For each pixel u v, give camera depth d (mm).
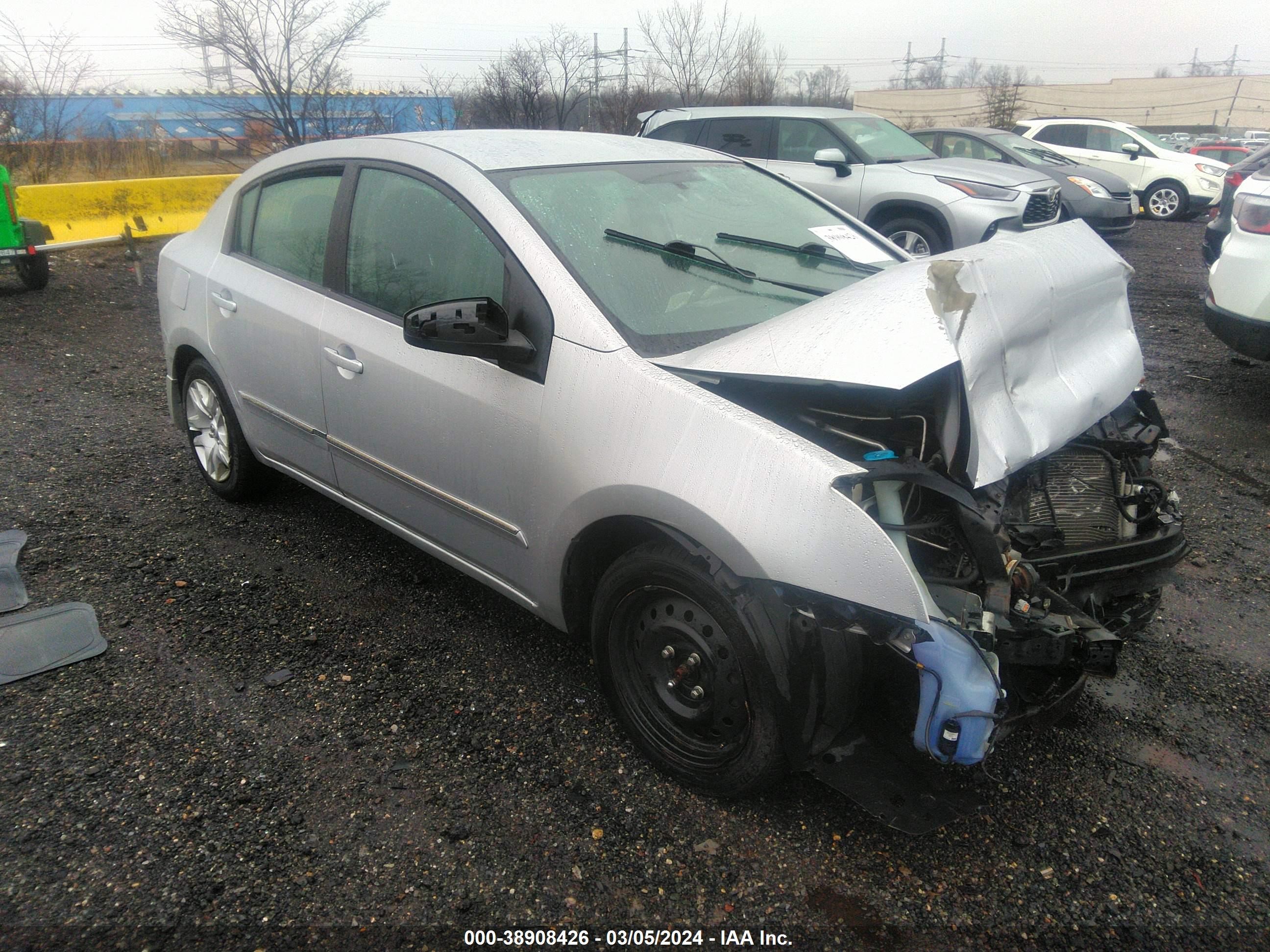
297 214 3615
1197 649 3361
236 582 3664
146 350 7047
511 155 3166
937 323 2225
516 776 2637
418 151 3186
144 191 11258
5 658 3080
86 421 5422
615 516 2492
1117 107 64125
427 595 3621
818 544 2113
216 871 2266
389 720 2863
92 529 4051
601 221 2979
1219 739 2881
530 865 2328
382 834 2406
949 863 2381
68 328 7598
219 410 4176
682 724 2562
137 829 2385
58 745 2682
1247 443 5359
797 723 2270
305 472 3730
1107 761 2775
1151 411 3207
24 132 15062
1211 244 7781
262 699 2941
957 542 2348
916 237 9000
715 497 2250
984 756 2166
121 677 3020
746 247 3199
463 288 2908
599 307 2627
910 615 2059
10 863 2254
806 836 2449
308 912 2166
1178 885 2330
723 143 10258
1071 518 2691
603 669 2725
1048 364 2576
